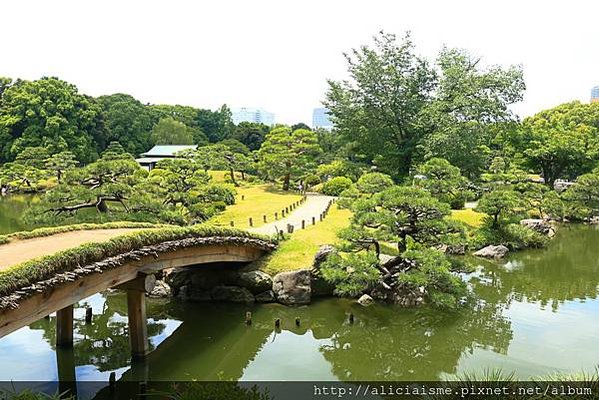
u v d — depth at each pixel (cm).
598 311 2136
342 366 1608
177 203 3534
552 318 2045
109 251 1461
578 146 5228
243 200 4534
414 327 1952
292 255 2430
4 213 4541
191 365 1600
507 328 1930
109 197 2684
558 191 5375
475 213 3972
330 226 3031
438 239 2186
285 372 1557
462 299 2294
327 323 2014
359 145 5153
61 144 7188
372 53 4900
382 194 2206
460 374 1501
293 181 5703
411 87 4853
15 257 1389
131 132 8881
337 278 2102
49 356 1636
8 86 8231
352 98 5025
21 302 1127
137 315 1627
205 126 10538
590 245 3603
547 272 2827
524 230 3544
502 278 2695
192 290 2281
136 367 1580
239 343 1819
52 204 2597
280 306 2186
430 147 4350
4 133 7375
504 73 4516
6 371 1509
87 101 8100
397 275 2219
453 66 4612
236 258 2248
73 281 1279
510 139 5481
